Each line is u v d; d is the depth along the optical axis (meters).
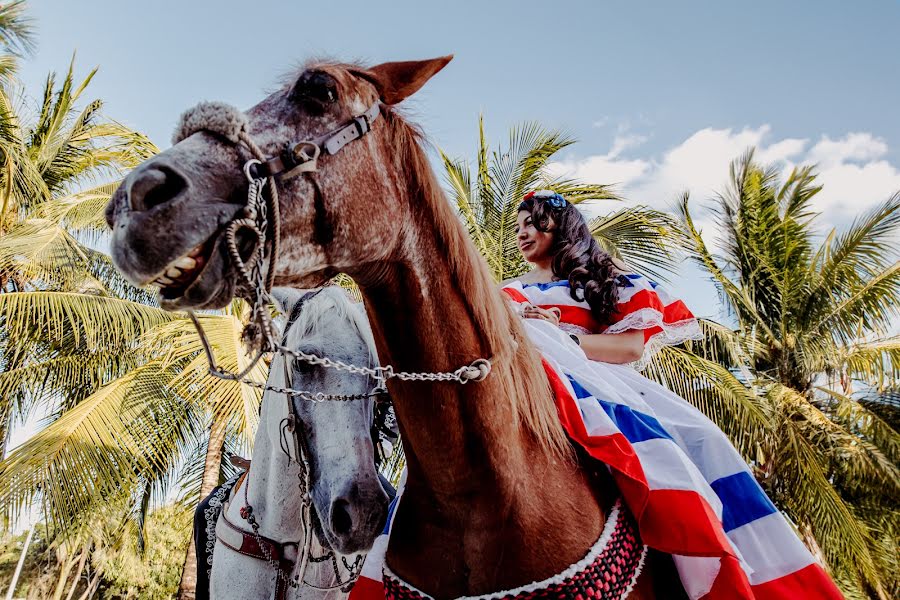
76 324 9.94
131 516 9.82
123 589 18.45
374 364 2.17
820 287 12.17
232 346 8.22
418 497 1.49
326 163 1.24
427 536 1.48
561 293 2.24
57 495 7.19
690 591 1.53
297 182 1.19
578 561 1.40
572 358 1.89
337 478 1.99
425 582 1.48
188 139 1.15
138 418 8.47
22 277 10.77
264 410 2.47
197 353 8.35
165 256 1.02
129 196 1.04
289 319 2.34
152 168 1.06
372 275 1.33
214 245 1.08
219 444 9.46
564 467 1.53
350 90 1.33
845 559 10.06
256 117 1.25
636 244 9.08
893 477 10.66
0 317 9.51
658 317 2.12
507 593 1.36
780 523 1.64
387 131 1.40
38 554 19.38
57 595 15.33
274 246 1.13
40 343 10.33
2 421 10.35
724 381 9.66
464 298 1.41
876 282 11.70
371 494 1.97
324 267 1.27
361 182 1.28
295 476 2.31
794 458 10.55
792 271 12.52
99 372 10.01
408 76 1.41
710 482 1.76
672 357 9.17
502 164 9.17
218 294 1.09
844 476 11.86
